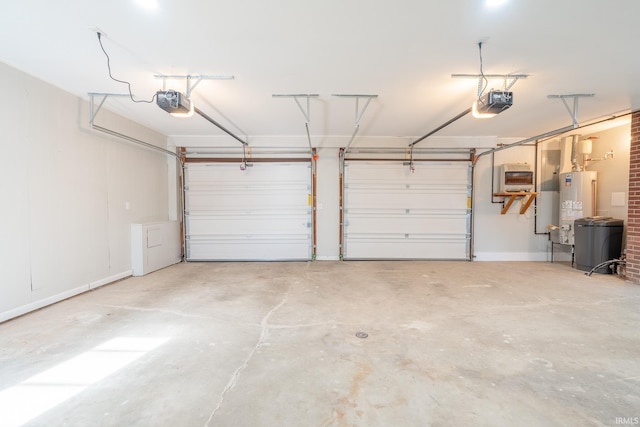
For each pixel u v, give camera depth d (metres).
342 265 5.84
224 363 2.23
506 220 6.31
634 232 4.45
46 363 2.22
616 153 5.26
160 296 3.85
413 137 6.18
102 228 4.34
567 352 2.40
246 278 4.80
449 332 2.77
